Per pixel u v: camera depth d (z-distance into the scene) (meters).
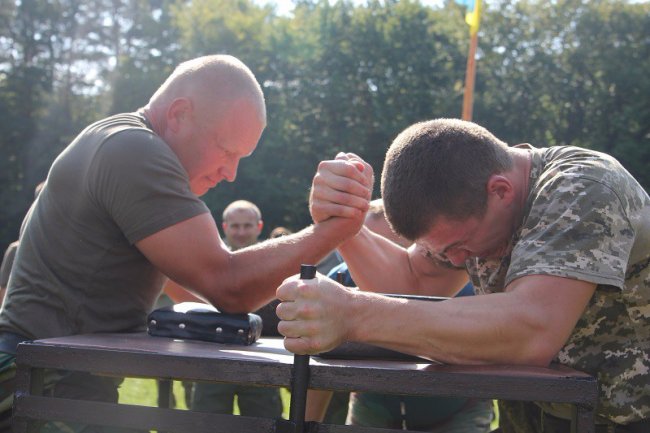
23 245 2.24
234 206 6.30
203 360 1.52
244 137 2.34
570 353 1.85
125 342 1.76
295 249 2.11
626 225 1.72
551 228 1.71
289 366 1.50
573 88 27.12
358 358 1.69
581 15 27.17
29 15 32.72
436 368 1.55
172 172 2.09
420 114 26.72
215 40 29.78
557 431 1.98
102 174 2.07
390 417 2.93
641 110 25.31
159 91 2.39
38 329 2.13
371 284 2.61
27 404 1.58
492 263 2.02
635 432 1.86
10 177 30.08
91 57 34.41
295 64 28.77
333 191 2.10
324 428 1.49
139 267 2.22
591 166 1.78
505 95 27.36
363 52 27.45
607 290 1.69
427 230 1.85
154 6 35.59
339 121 27.98
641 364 1.83
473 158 1.80
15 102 31.06
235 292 2.10
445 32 28.09
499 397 1.45
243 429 1.50
